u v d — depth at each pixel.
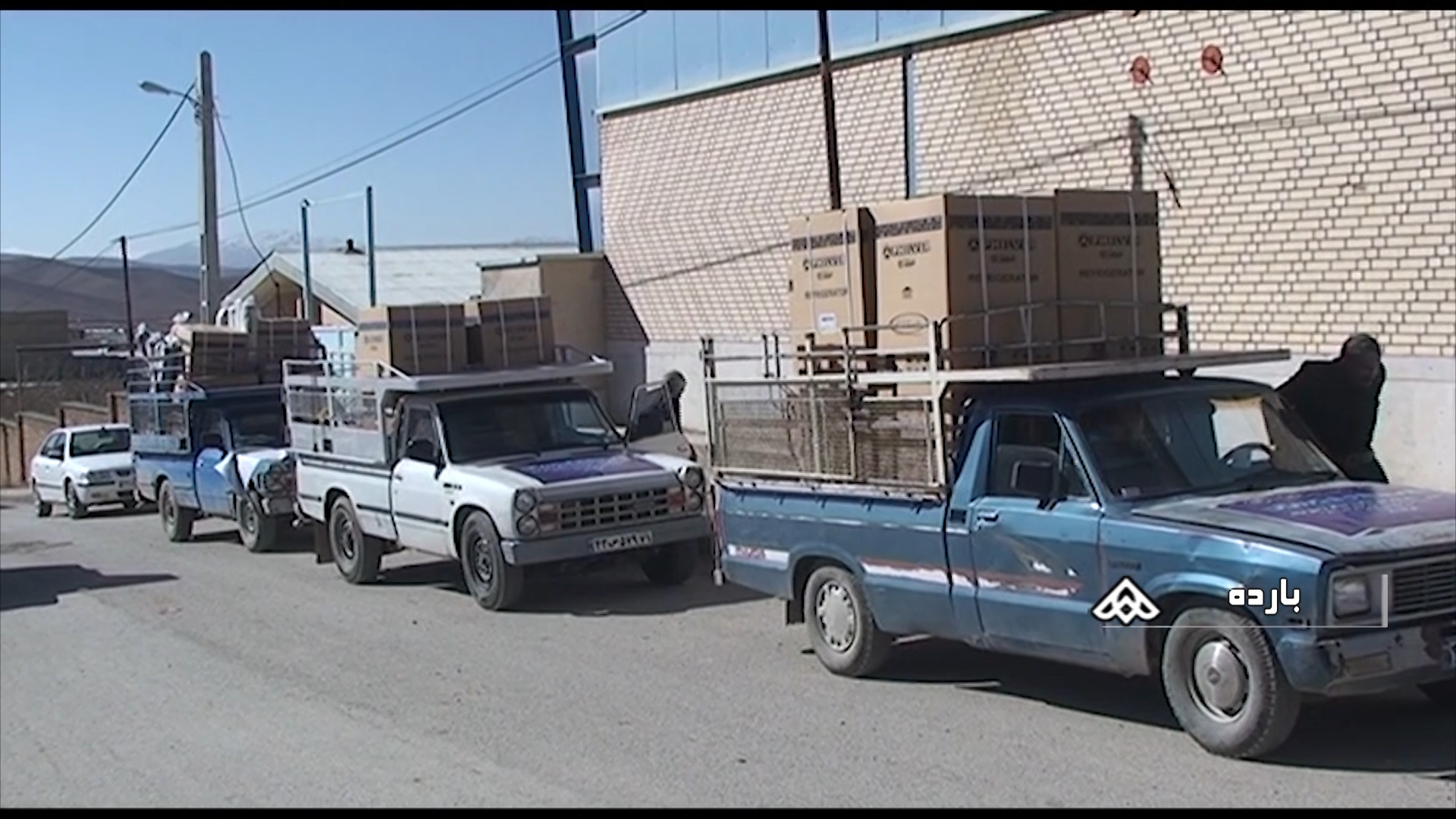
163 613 14.08
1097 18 16.08
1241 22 14.62
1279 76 14.36
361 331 14.59
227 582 15.92
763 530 9.75
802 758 7.60
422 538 13.73
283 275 38.28
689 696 9.12
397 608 13.31
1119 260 9.14
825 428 9.16
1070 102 16.52
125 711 9.91
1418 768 6.73
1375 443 13.76
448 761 8.02
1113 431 7.86
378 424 14.27
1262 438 8.26
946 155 18.22
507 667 10.41
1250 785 6.60
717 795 7.06
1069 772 6.99
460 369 14.38
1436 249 13.23
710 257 22.62
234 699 9.98
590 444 14.08
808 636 9.91
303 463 16.06
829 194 18.19
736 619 11.69
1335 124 13.92
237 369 20.83
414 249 39.81
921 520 8.55
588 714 8.86
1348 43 13.73
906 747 7.64
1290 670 6.62
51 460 29.44
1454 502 7.39
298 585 15.33
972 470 8.28
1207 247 15.20
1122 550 7.32
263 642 12.07
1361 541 6.66
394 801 7.36
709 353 10.15
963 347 8.53
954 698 8.59
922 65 18.45
